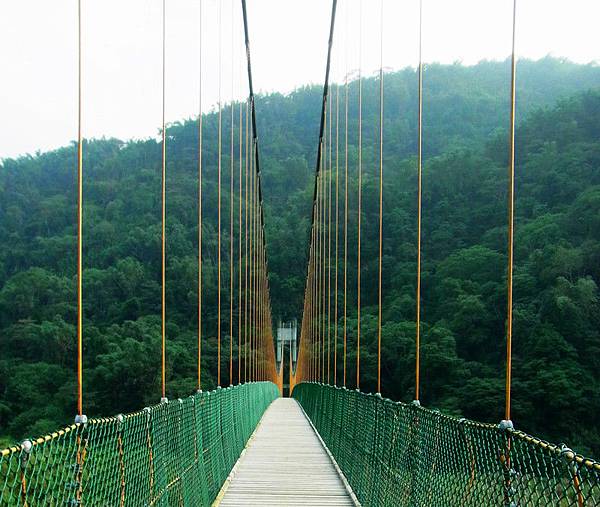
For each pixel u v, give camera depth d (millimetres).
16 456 1705
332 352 22016
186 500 4020
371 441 4957
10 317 32031
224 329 30672
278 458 8367
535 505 1850
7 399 25859
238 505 5438
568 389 16562
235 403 7945
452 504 2680
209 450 5242
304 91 62812
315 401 13203
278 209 50219
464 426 2566
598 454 15445
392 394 22297
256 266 24203
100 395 24906
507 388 2947
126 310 32750
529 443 1937
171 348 26109
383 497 4348
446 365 20688
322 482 6547
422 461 3270
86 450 2156
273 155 56875
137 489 2740
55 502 1910
